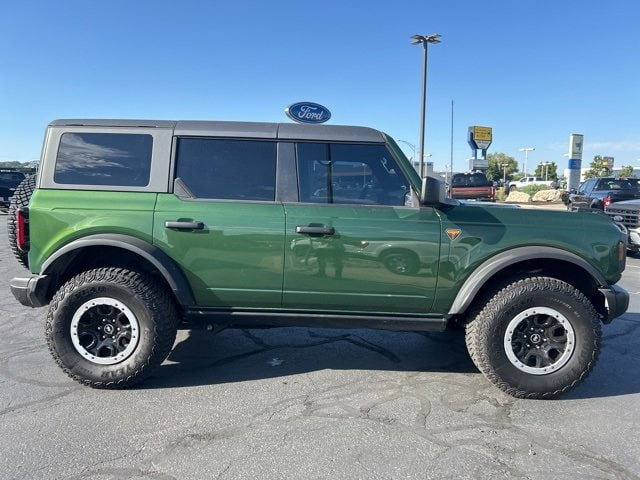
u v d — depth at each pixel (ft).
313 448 9.78
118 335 12.32
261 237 12.13
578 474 8.99
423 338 16.72
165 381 13.00
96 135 12.62
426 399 12.10
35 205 12.25
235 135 12.56
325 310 12.71
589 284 13.00
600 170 224.33
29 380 12.91
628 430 10.65
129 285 12.00
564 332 12.01
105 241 11.98
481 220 12.30
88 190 12.40
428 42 81.51
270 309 12.75
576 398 12.26
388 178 12.62
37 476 8.79
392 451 9.70
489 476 8.91
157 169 12.46
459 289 12.33
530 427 10.75
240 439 10.11
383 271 12.21
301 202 12.44
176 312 12.78
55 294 12.22
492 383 12.27
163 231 12.14
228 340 16.28
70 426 10.57
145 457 9.43
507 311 11.85
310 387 12.73
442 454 9.61
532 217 12.44
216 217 12.16
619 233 12.50
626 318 19.31
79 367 12.16
